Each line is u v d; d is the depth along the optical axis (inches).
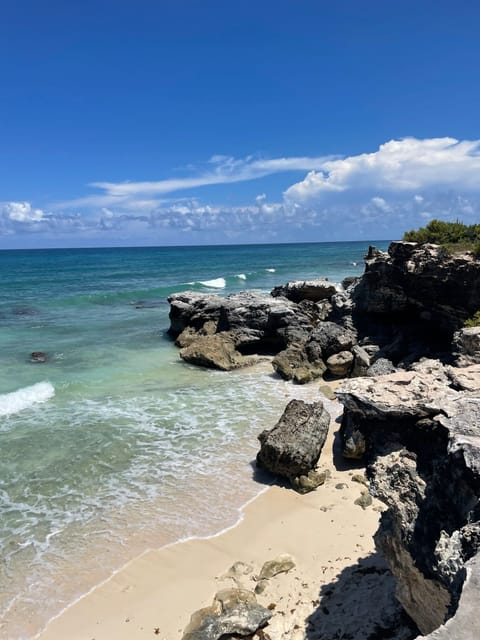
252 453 551.2
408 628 250.4
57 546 387.5
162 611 319.3
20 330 1217.4
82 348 1052.5
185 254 6077.8
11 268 3437.5
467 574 138.7
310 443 486.0
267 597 316.2
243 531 404.5
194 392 773.9
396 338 880.9
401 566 221.3
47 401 714.2
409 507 217.9
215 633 278.1
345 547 367.9
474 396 245.1
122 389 780.6
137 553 378.9
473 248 767.7
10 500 451.8
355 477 479.2
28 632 305.0
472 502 177.3
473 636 119.2
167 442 580.1
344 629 266.8
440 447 223.1
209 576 351.6
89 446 565.0
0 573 355.9
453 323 792.3
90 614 318.7
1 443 566.9
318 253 5846.5
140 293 1881.2
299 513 426.0
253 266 3550.7
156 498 457.1
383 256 959.0
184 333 1109.1
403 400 252.1
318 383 823.1
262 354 1048.8
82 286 2239.2
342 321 1024.2
